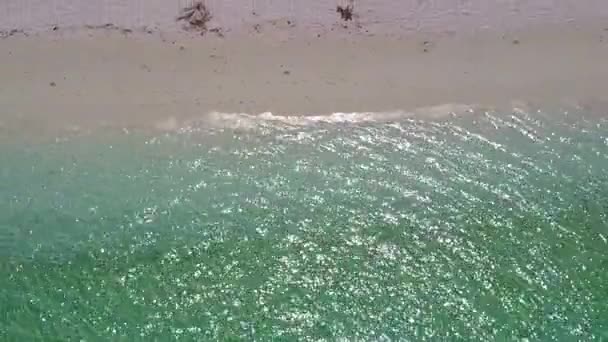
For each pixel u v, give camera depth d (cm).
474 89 1020
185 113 979
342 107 993
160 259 853
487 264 853
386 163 941
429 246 867
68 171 921
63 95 992
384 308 819
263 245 866
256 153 945
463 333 799
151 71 1018
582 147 965
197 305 820
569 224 889
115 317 809
